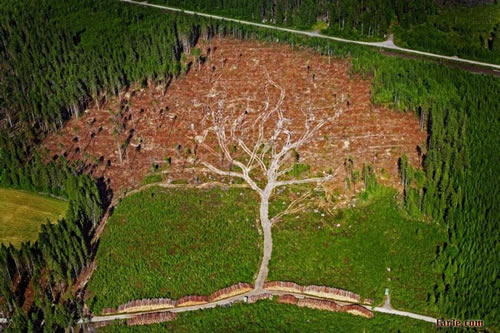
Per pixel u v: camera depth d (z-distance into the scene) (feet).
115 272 394.32
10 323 357.41
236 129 503.61
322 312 371.35
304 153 478.18
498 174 428.97
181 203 441.68
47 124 501.97
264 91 544.21
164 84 553.64
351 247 408.67
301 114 515.50
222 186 454.81
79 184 432.66
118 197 449.06
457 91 508.94
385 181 449.89
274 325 363.97
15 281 388.16
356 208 434.30
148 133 502.38
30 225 429.79
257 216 431.84
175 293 382.83
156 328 363.56
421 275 390.63
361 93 533.14
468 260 384.68
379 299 377.91
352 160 468.34
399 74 532.73
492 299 359.46
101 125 511.40
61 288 385.09
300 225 424.05
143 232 420.77
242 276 391.86
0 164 465.88
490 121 474.08
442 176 435.94
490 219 399.85
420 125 492.13
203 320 367.45
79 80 537.24
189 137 497.46
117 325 365.20
